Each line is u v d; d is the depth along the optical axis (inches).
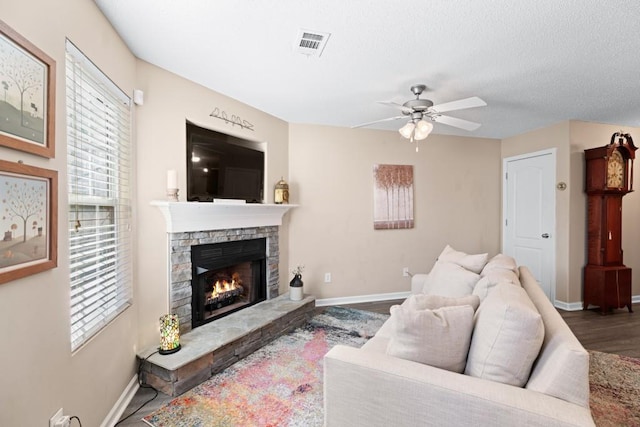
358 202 167.0
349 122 157.5
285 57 91.5
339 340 116.4
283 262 152.6
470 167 186.1
